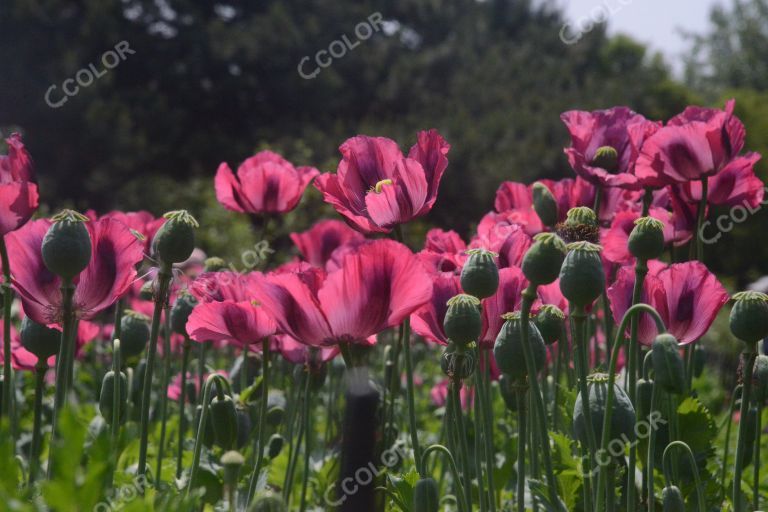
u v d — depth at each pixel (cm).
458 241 183
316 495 188
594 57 2333
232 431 156
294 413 187
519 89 1906
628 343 165
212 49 1564
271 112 1661
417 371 328
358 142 161
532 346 152
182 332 175
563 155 1628
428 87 1870
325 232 222
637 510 162
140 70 1564
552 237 149
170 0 1579
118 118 1439
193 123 1630
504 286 159
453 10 2083
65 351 148
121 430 165
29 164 155
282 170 204
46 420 212
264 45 1598
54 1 1425
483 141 1645
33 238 152
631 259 180
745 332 155
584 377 151
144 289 182
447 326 150
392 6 1959
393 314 146
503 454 194
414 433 157
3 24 1411
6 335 154
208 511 167
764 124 1930
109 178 1420
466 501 153
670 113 1950
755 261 1731
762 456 200
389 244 144
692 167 175
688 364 173
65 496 128
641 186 180
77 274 147
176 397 214
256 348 186
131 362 186
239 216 914
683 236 183
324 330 146
